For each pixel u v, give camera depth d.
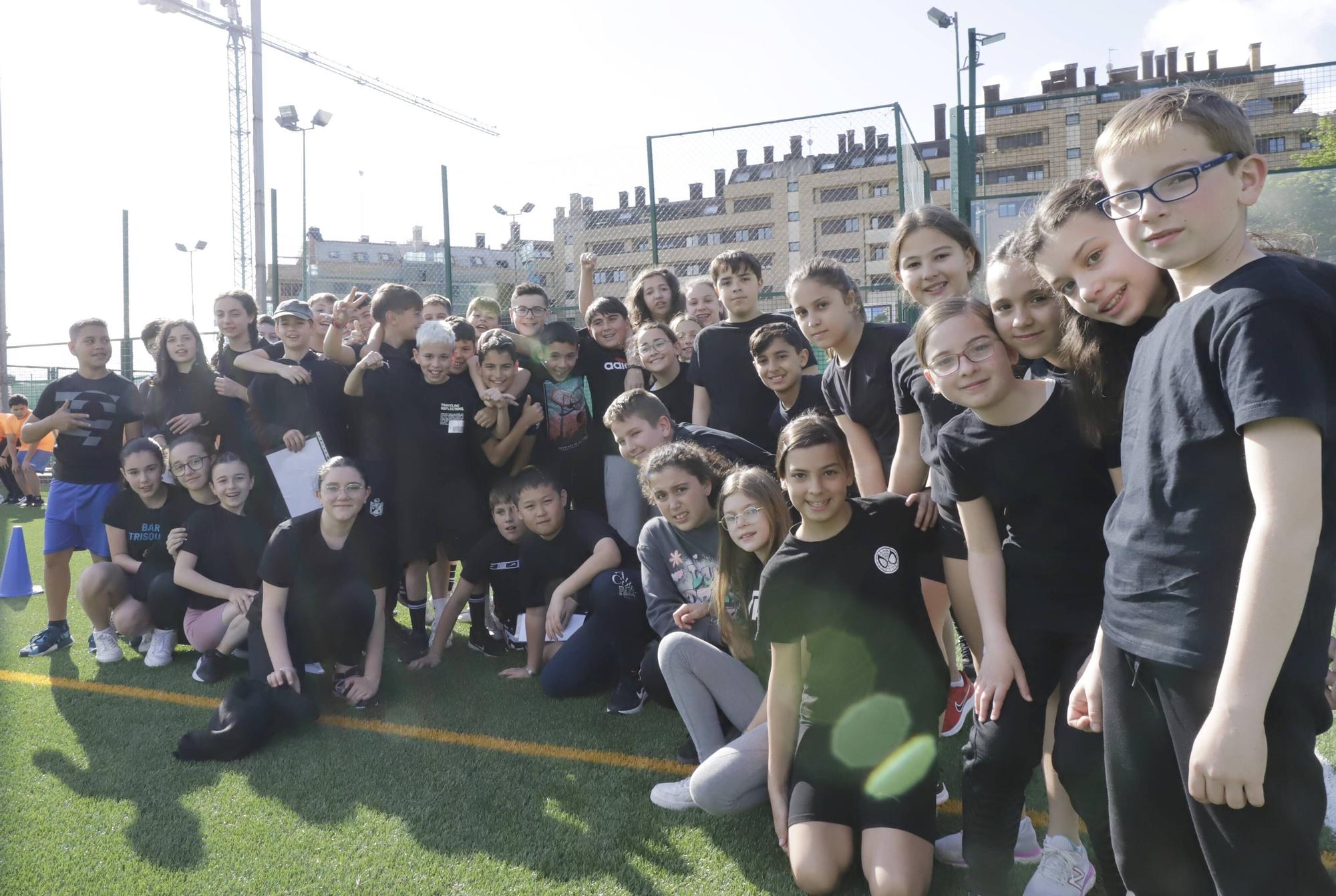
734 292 4.16
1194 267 1.35
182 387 4.84
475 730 3.26
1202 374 1.30
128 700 3.66
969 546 2.09
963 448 2.01
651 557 3.28
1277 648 1.17
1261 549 1.18
